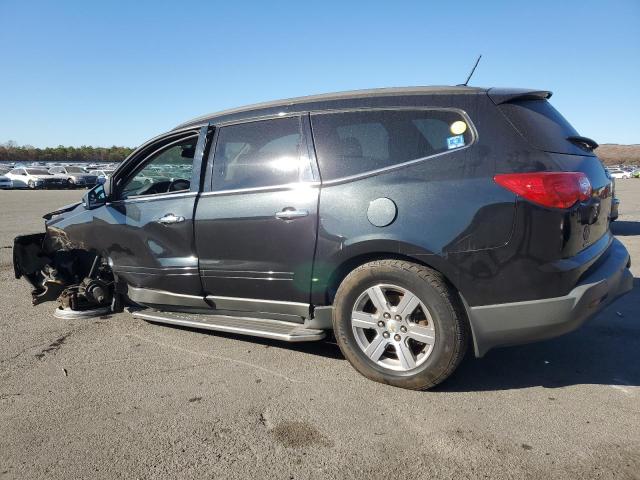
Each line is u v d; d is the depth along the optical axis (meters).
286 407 3.12
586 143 3.49
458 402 3.14
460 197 3.04
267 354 3.96
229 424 2.93
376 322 3.33
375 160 3.33
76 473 2.51
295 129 3.66
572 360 3.77
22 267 5.10
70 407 3.17
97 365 3.81
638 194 23.58
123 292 4.71
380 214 3.19
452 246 3.03
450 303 3.06
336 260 3.37
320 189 3.44
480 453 2.61
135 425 2.94
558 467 2.48
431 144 3.21
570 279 2.96
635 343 4.09
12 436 2.85
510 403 3.12
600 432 2.78
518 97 3.20
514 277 2.96
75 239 4.88
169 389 3.39
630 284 3.54
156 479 2.46
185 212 4.03
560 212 2.92
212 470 2.51
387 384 3.36
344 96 3.60
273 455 2.62
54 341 4.34
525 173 2.94
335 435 2.80
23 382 3.54
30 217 14.80
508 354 3.90
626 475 2.41
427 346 3.18
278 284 3.66
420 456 2.59
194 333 4.46
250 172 3.79
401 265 3.16
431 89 3.36
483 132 3.09
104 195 4.68
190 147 4.30
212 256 3.93
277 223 3.58
